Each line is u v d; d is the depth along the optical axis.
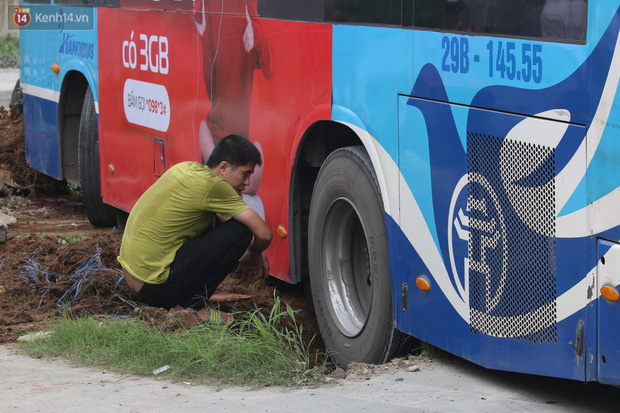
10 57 31.23
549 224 4.68
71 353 6.04
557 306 4.69
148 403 4.91
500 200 4.95
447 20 5.23
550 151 4.62
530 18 4.69
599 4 4.32
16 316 7.04
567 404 4.90
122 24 9.66
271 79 7.10
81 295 7.51
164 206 6.71
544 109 4.63
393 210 5.79
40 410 4.79
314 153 6.86
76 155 11.77
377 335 6.06
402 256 5.75
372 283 6.11
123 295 7.44
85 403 4.91
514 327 4.96
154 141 9.16
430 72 5.38
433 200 5.43
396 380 5.40
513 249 4.91
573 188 4.53
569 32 4.48
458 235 5.25
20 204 12.67
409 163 5.61
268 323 6.09
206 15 7.96
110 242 8.69
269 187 7.30
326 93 6.43
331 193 6.51
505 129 4.87
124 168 9.94
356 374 5.64
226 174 6.76
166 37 8.72
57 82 11.50
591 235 4.47
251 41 7.32
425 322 5.61
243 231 6.80
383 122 5.84
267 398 5.04
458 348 5.34
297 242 7.11
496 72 4.90
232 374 5.48
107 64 10.09
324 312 6.73
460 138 5.18
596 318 4.49
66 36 11.16
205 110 8.12
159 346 5.79
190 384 5.36
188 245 6.79
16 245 9.62
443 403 4.89
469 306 5.23
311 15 6.55
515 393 5.10
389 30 5.72
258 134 7.34
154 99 9.08
